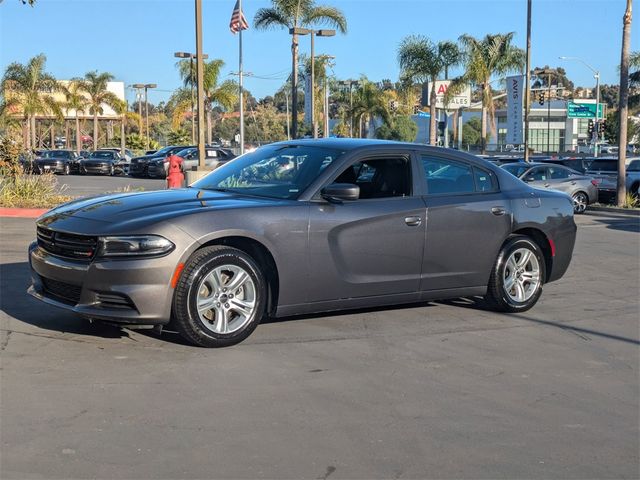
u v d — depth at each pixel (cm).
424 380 534
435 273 685
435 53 3659
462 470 389
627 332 691
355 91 5441
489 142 7212
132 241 540
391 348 610
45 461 384
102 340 597
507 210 726
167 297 548
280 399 484
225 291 578
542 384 535
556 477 384
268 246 589
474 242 704
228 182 676
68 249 565
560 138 8650
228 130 10456
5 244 1104
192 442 413
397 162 681
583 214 2130
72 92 5925
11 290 776
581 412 480
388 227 648
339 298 635
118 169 4181
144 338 605
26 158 2259
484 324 704
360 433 433
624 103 2295
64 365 536
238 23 3306
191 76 5059
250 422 444
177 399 477
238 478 372
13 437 412
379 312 732
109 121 8025
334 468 386
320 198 624
